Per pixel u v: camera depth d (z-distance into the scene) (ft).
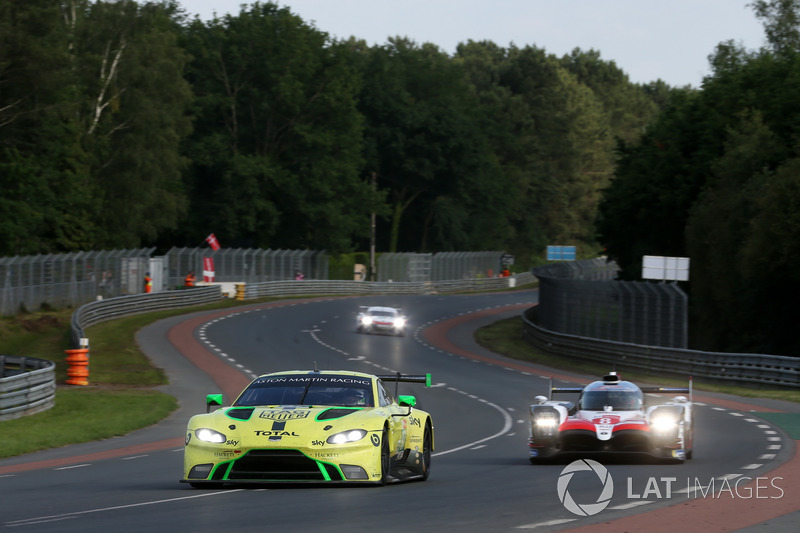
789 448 204.95
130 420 280.10
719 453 197.98
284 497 127.03
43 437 235.20
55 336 549.95
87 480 159.53
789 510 119.96
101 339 538.06
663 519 111.86
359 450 133.08
